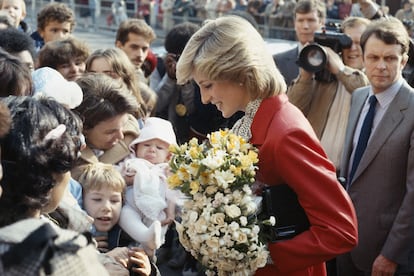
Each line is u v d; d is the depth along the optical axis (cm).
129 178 430
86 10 1848
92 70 545
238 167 313
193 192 314
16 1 768
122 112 417
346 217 317
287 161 316
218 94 322
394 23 482
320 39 590
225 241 311
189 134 648
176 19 1775
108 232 410
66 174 252
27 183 237
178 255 643
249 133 329
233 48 315
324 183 316
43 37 755
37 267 212
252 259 316
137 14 1828
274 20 1634
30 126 243
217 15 1716
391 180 477
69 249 220
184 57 325
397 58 477
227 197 313
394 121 476
